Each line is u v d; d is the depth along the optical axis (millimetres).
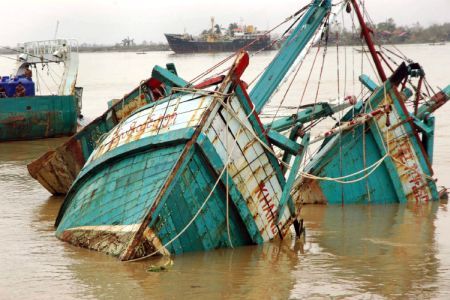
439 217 15133
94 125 17734
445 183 18797
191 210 11477
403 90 17344
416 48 154000
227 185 11625
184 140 11461
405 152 16484
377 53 17047
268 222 12367
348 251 12312
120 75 82000
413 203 16609
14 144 27688
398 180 16469
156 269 10812
